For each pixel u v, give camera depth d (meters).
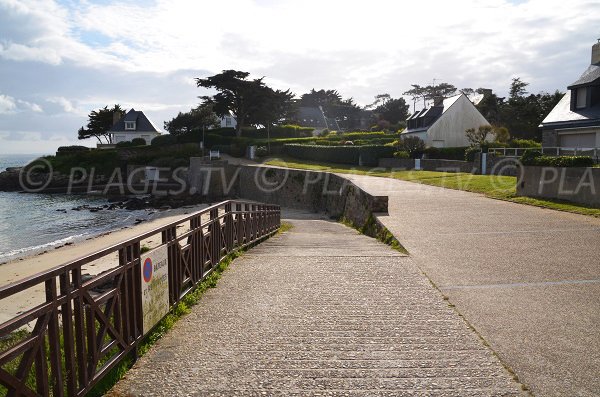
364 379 3.97
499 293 6.56
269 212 16.20
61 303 3.29
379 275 7.69
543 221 12.83
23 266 17.12
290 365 4.27
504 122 58.97
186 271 6.20
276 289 6.91
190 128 69.50
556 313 5.70
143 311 4.64
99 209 38.62
